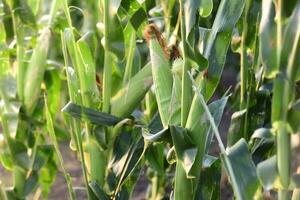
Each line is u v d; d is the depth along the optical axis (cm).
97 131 255
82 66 253
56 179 439
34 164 278
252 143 249
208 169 246
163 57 239
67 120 264
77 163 453
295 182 198
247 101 248
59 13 285
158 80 239
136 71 264
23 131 277
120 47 245
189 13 224
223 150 215
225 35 230
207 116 230
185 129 230
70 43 252
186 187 235
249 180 212
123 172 258
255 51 251
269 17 193
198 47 235
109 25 243
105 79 251
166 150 322
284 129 195
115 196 262
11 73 278
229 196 406
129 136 260
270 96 252
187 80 230
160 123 259
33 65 271
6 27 285
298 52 191
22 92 274
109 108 255
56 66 279
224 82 560
